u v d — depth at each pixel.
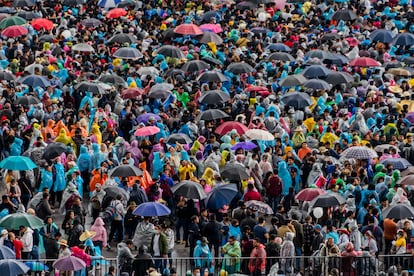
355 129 139.50
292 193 122.81
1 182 126.94
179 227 117.12
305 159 128.38
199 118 135.50
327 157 127.38
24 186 119.56
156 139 133.88
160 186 120.12
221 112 135.62
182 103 147.00
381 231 113.38
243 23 183.50
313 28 184.25
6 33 166.88
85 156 125.69
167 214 109.75
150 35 178.25
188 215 115.50
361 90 156.12
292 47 171.50
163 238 107.81
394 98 149.75
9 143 128.25
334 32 178.62
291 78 149.12
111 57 165.12
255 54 168.62
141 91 145.50
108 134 133.75
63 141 127.69
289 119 141.62
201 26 177.00
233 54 165.88
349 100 149.75
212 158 125.50
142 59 161.00
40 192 116.38
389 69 164.75
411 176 119.69
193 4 196.75
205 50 167.12
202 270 106.19
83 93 145.62
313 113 143.62
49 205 115.25
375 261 107.31
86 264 103.25
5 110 134.75
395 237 113.94
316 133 137.38
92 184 120.38
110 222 114.94
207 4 196.75
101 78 147.62
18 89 143.75
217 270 107.62
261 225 111.12
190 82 153.25
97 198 116.69
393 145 132.25
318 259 107.31
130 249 107.69
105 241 111.25
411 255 108.00
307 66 157.88
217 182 120.00
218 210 115.50
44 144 125.19
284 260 107.38
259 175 125.06
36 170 124.25
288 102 140.50
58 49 162.00
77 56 162.50
